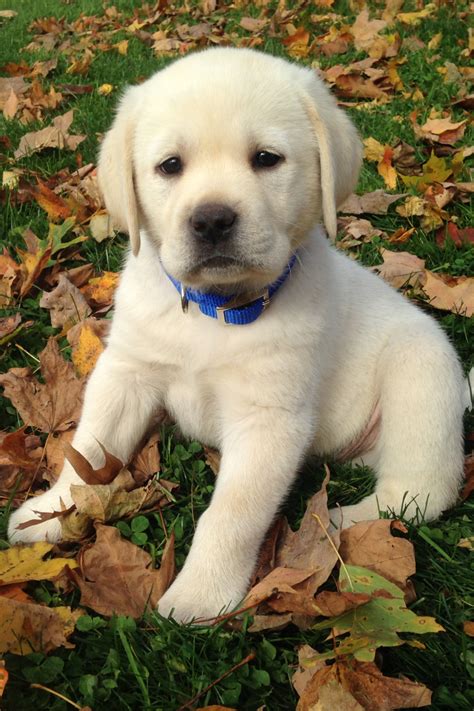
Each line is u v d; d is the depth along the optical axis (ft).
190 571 1.69
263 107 1.74
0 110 3.85
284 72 1.83
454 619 1.65
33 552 1.67
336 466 2.03
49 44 5.35
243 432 1.86
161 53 4.80
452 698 1.52
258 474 1.78
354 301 2.06
